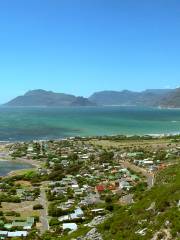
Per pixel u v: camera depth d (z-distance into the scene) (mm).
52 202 160875
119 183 186125
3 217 139250
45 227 130000
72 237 85062
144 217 71312
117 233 70000
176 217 62562
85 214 136875
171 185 86375
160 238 59969
